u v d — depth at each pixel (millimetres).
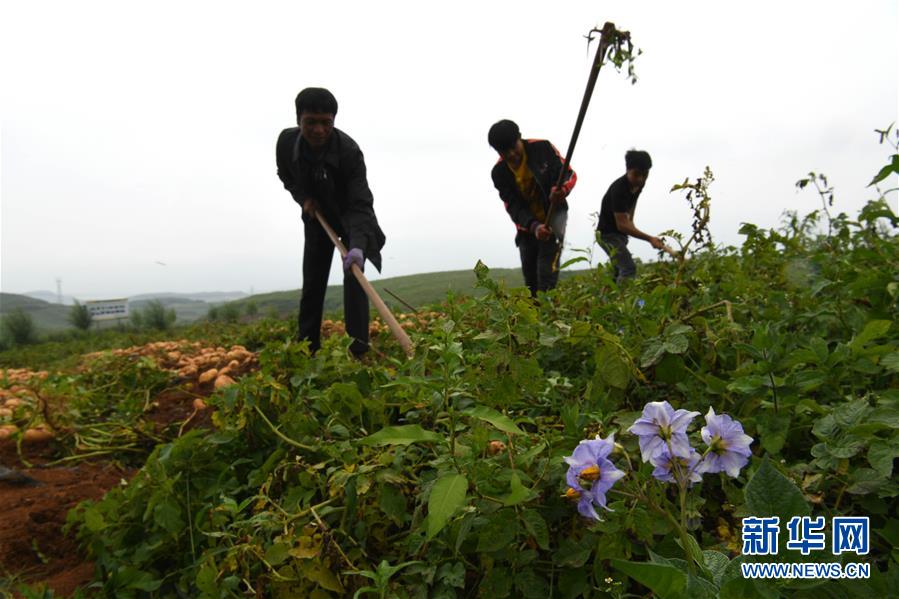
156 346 6633
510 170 5664
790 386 1986
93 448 3387
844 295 2842
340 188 4461
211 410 3799
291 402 2609
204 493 2301
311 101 4047
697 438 1770
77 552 2340
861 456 1803
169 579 2102
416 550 1729
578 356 2824
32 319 25922
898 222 3254
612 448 1265
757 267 3994
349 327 4320
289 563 1816
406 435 1661
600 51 3234
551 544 1791
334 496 1951
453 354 1937
